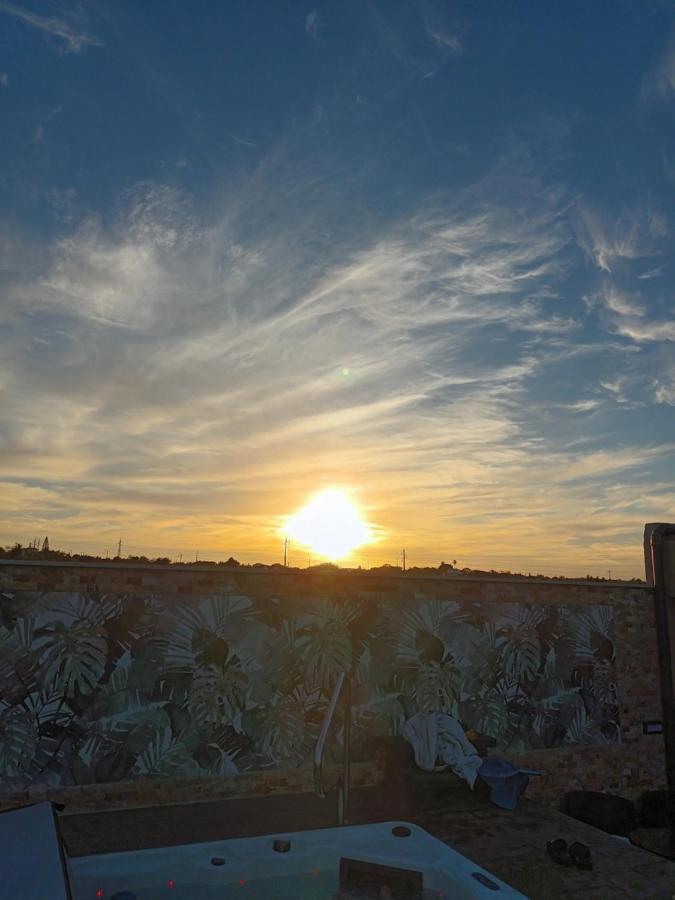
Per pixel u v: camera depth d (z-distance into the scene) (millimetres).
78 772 7863
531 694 10273
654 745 10969
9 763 7613
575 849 6293
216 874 5492
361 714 9266
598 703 10688
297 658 9070
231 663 8727
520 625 10391
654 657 11250
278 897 5371
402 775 8430
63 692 7918
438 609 9938
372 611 9562
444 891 5305
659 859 6426
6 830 4164
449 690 9789
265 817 7703
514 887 5734
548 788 10109
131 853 5535
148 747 8195
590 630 10836
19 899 3322
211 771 8438
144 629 8367
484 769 8273
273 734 8797
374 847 5875
